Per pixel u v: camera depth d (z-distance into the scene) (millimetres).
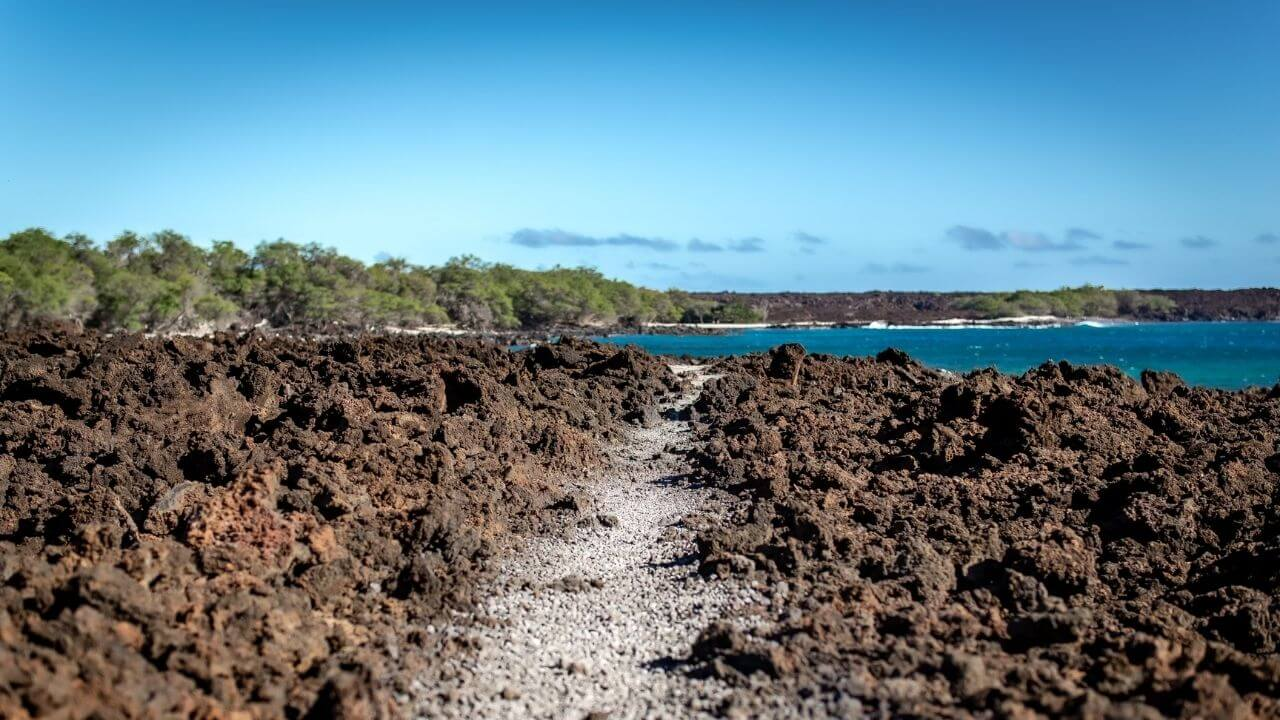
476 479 18312
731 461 21016
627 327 161125
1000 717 8852
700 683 10375
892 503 17266
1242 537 14633
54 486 16906
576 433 24219
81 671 8422
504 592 13609
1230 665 10078
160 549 11625
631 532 17031
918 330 183625
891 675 10141
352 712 8844
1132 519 15047
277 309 118000
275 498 13992
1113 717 8570
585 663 11141
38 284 81750
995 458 19328
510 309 150625
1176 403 25062
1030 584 12562
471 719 9734
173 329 96375
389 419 21375
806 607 12422
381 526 14992
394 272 146500
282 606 11328
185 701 8516
